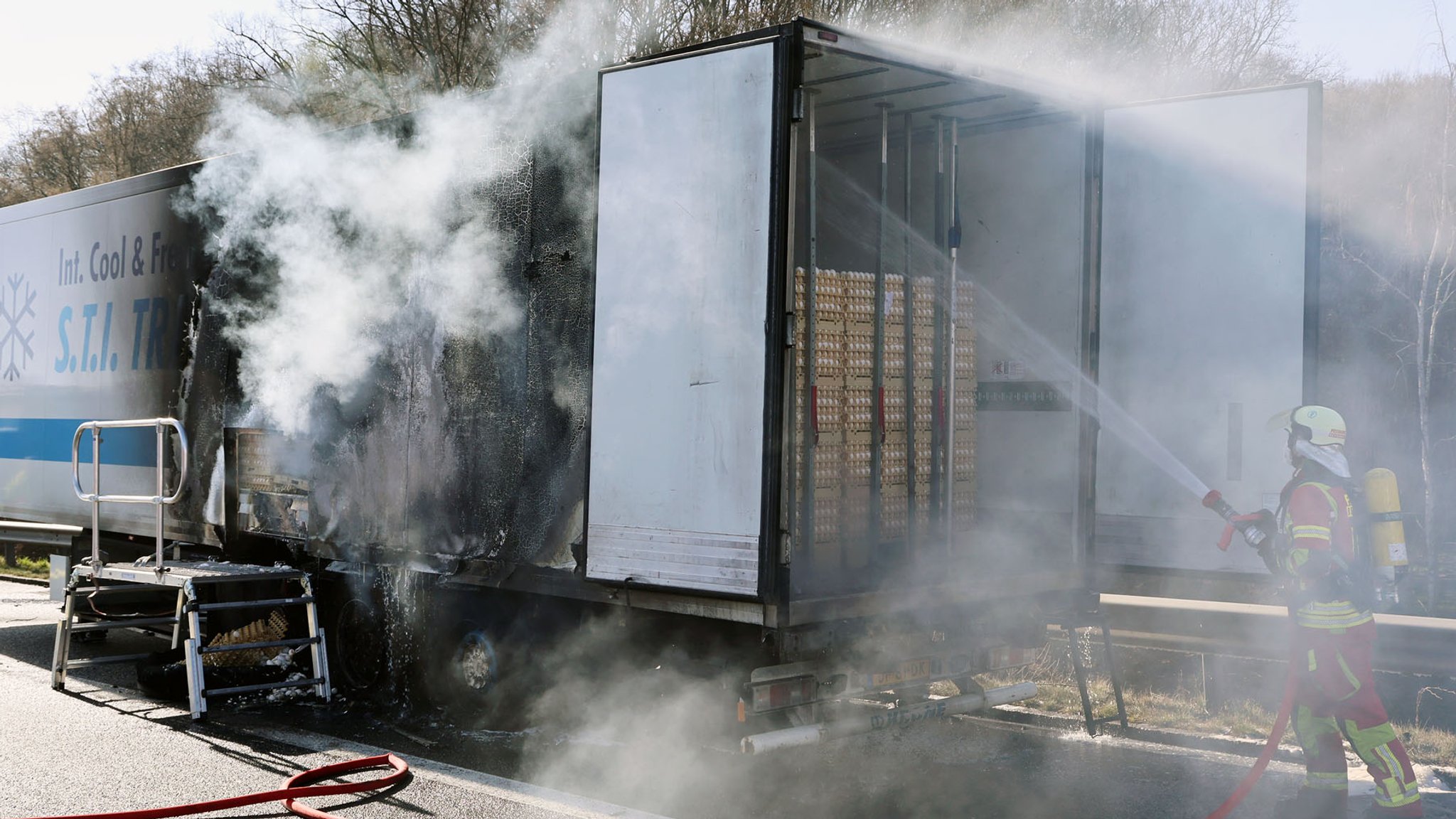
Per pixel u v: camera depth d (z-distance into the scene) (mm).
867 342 6102
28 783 5605
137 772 5809
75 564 8891
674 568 5191
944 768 6062
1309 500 4969
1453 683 6496
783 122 4914
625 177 5473
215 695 7277
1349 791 5199
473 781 5730
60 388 9711
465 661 6820
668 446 5238
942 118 6598
